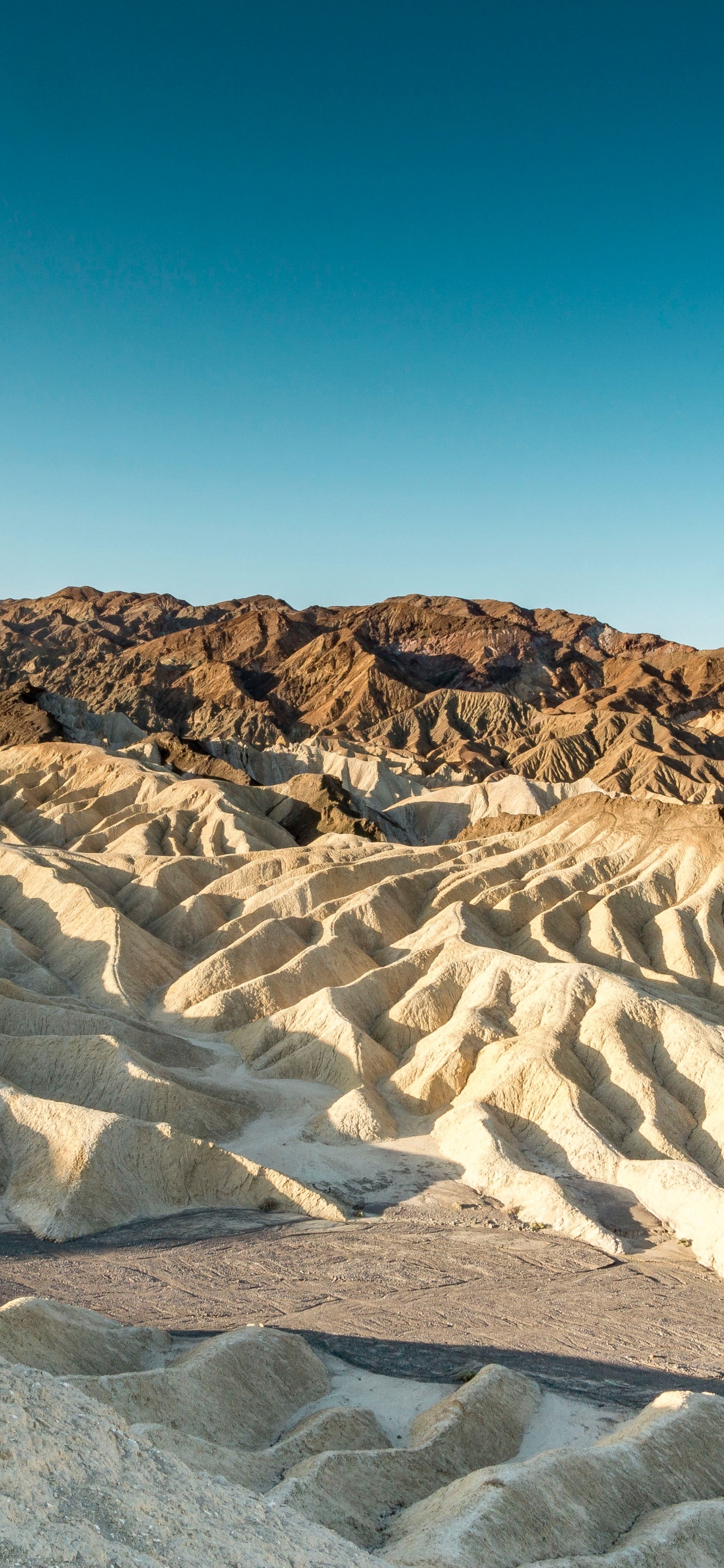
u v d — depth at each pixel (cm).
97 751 16075
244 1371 3491
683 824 9981
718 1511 2819
